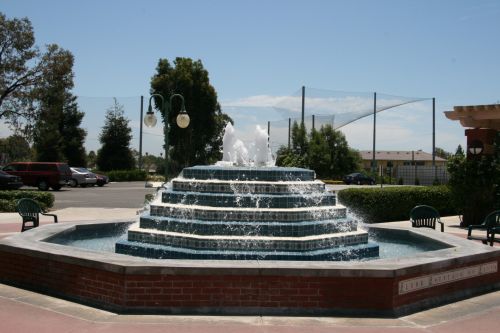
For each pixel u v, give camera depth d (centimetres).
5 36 3484
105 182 4497
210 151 5409
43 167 3569
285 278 652
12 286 785
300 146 5053
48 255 738
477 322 652
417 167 4981
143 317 631
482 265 816
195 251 834
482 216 1823
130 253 888
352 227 966
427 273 713
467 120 2109
